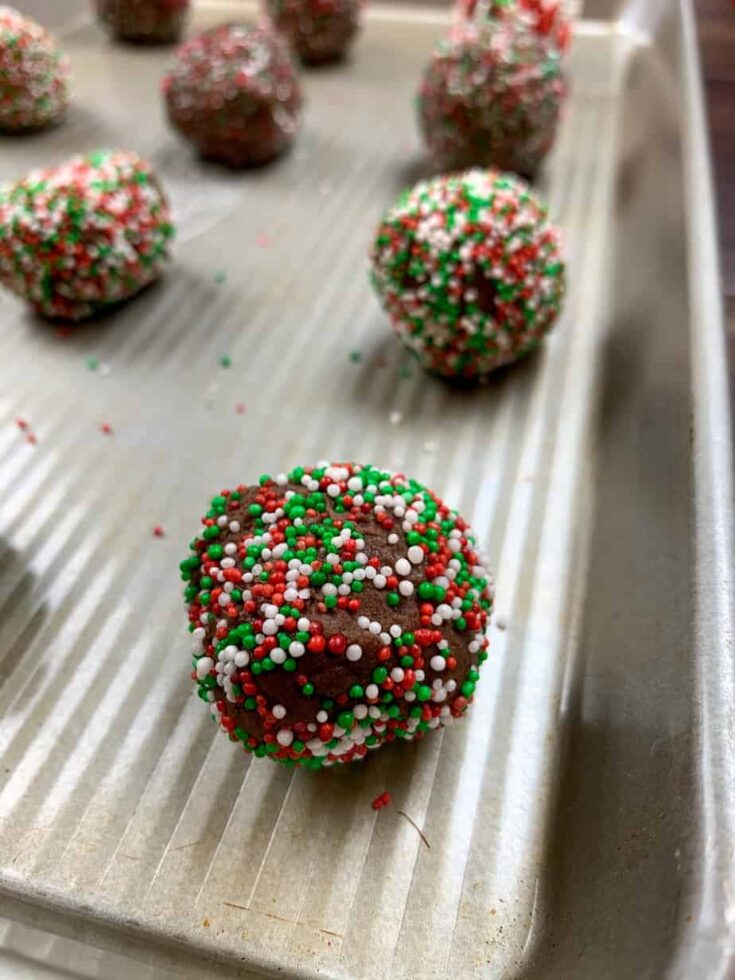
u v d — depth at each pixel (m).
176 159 0.18
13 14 0.18
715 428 0.09
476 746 0.09
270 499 0.08
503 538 0.11
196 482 0.11
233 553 0.08
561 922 0.07
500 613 0.10
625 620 0.09
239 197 0.17
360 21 0.22
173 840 0.08
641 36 0.21
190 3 0.23
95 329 0.14
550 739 0.09
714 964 0.05
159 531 0.11
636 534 0.10
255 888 0.08
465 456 0.12
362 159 0.18
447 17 0.24
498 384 0.13
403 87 0.21
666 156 0.15
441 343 0.12
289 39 0.21
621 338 0.13
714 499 0.08
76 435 0.12
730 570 0.08
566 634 0.10
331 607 0.07
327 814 0.08
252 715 0.07
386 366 0.13
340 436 0.12
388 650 0.07
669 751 0.07
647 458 0.10
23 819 0.08
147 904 0.07
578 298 0.14
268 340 0.14
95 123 0.19
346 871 0.08
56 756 0.09
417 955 0.07
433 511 0.08
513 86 0.15
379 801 0.08
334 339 0.14
